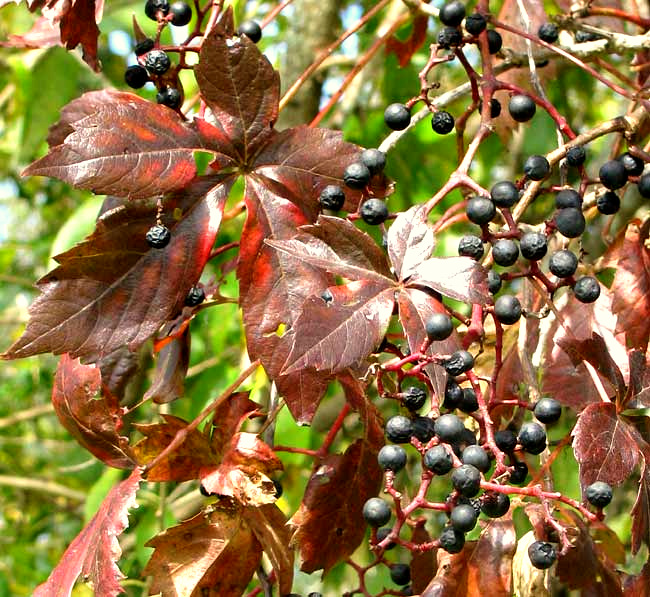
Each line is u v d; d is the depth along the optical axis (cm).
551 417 39
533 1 55
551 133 71
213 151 40
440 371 37
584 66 45
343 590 78
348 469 42
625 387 39
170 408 77
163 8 42
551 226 41
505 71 53
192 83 65
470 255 39
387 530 42
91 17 43
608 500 37
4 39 91
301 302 40
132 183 39
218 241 72
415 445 37
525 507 41
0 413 119
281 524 41
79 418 40
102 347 40
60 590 39
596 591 41
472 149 42
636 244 45
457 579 40
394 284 38
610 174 42
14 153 97
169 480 41
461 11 44
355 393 41
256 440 41
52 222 115
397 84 71
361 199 41
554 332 47
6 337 125
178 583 41
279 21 90
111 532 39
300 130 41
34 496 112
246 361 64
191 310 44
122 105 39
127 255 40
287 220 40
